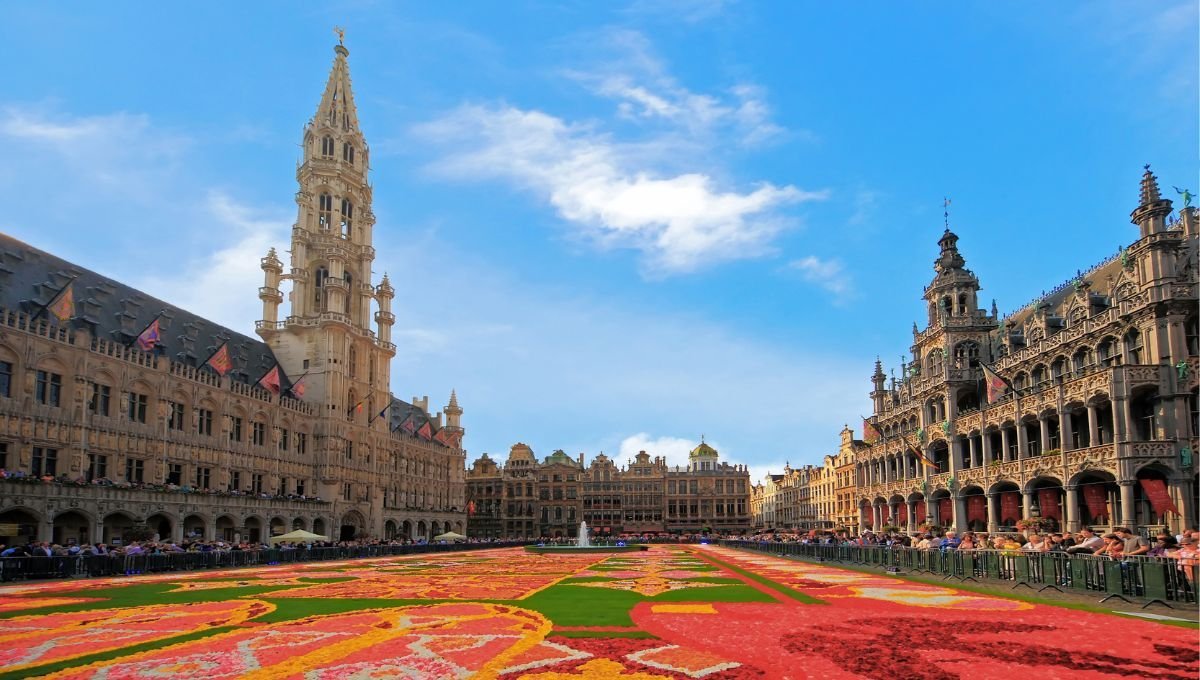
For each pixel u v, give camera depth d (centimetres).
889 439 7606
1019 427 5341
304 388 9775
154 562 4141
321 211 10775
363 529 10144
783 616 1952
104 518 5934
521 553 7962
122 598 2559
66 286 6134
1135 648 1462
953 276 6756
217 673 1286
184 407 7506
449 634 1670
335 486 9569
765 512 19088
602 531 17062
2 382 5709
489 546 10688
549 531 17125
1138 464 4166
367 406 10600
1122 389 4272
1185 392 4156
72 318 6762
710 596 2500
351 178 11012
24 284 6525
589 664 1333
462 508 13700
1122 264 4703
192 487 7175
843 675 1244
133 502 6188
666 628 1747
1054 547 2862
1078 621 1823
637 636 1631
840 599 2377
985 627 1738
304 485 9331
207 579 3553
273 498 8131
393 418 12469
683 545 11050
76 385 6256
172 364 7338
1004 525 5594
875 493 7950
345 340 10144
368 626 1806
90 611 2164
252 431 8431
